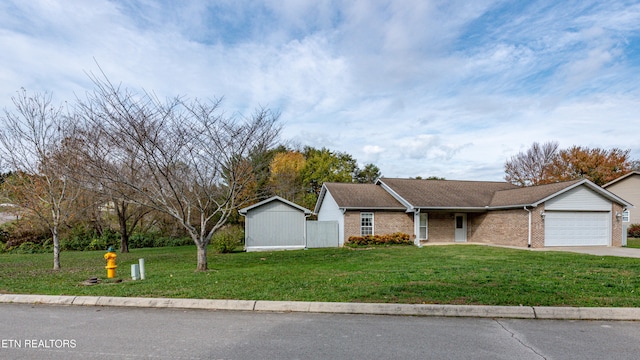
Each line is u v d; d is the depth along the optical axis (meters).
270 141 12.41
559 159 41.41
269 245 22.25
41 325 5.86
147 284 8.67
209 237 11.96
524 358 4.56
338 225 24.00
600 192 21.73
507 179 47.12
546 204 20.83
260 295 7.34
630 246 21.66
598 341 5.14
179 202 11.68
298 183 36.34
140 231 26.72
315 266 12.80
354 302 6.76
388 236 22.48
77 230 23.97
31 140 13.11
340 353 4.70
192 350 4.80
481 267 11.58
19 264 15.07
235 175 11.88
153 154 10.81
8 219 24.42
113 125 10.62
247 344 5.02
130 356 4.61
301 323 5.94
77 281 9.45
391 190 25.52
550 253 16.77
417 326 5.78
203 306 6.87
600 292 7.53
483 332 5.50
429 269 11.16
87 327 5.75
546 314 6.22
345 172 41.91
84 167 10.93
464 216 25.89
